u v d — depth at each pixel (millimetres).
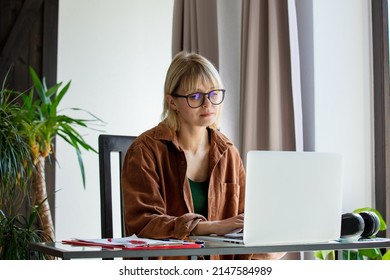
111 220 2463
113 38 4562
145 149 2273
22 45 4406
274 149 3186
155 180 2242
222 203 2389
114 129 4535
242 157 3252
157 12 4695
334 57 3297
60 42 4457
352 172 3279
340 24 3318
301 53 3348
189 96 2229
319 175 1930
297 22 3363
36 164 3520
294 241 1913
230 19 3541
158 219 2008
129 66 4598
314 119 3275
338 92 3289
